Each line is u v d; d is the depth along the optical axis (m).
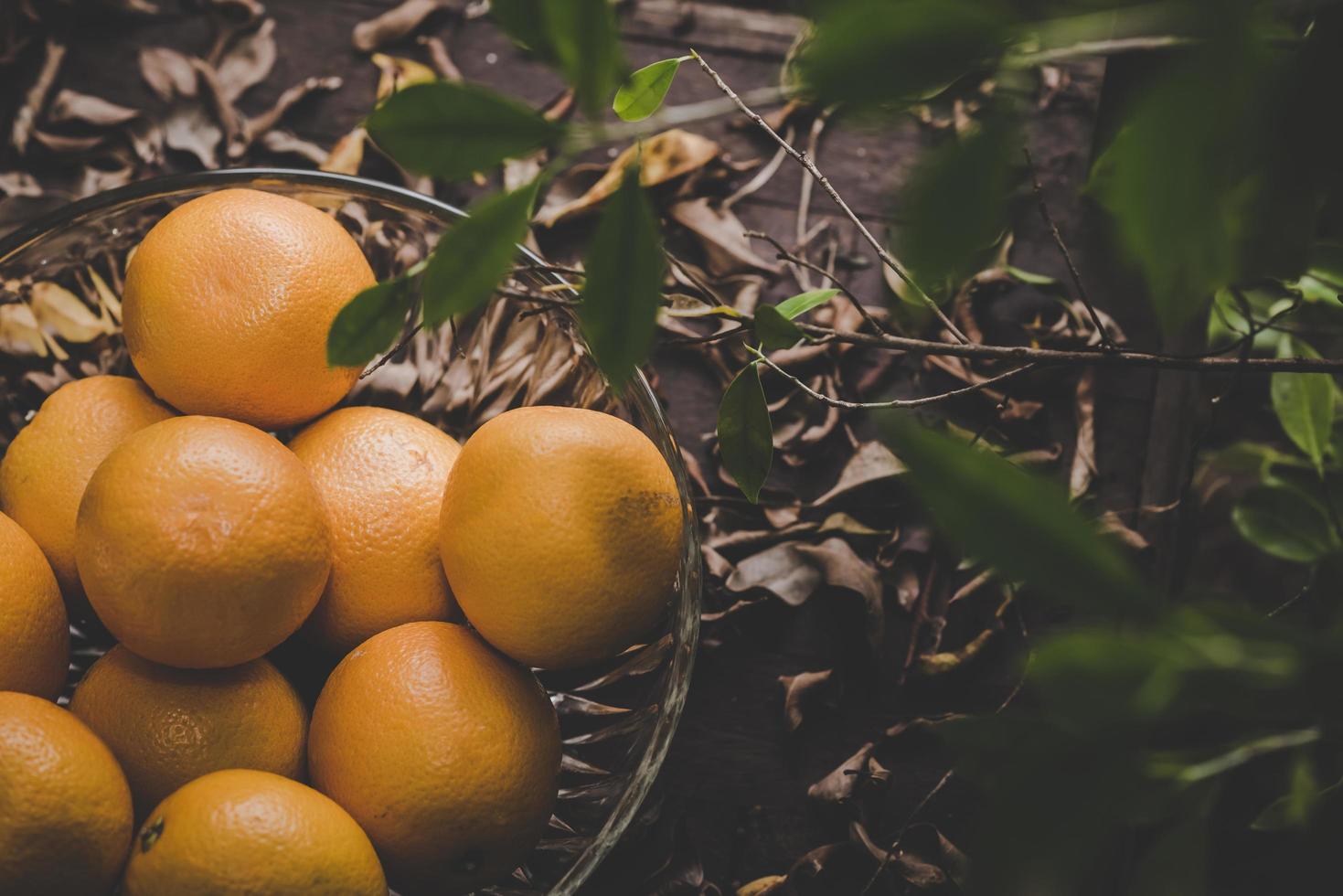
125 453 0.69
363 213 0.81
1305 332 0.87
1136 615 0.34
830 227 0.92
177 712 0.70
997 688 0.88
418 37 0.94
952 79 0.32
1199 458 0.90
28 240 0.78
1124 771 0.36
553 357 0.82
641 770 0.76
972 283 0.91
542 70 0.94
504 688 0.71
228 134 0.92
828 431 0.89
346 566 0.73
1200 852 0.42
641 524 0.70
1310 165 0.35
